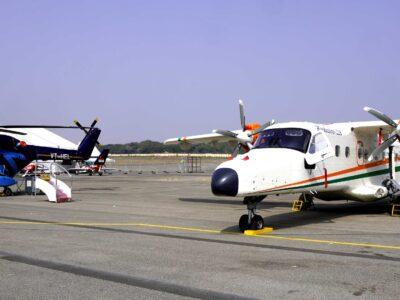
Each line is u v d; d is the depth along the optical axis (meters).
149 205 18.95
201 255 8.47
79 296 5.87
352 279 6.70
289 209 17.48
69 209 17.27
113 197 23.36
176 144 21.75
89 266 7.56
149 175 57.72
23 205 18.89
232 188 10.08
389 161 16.17
